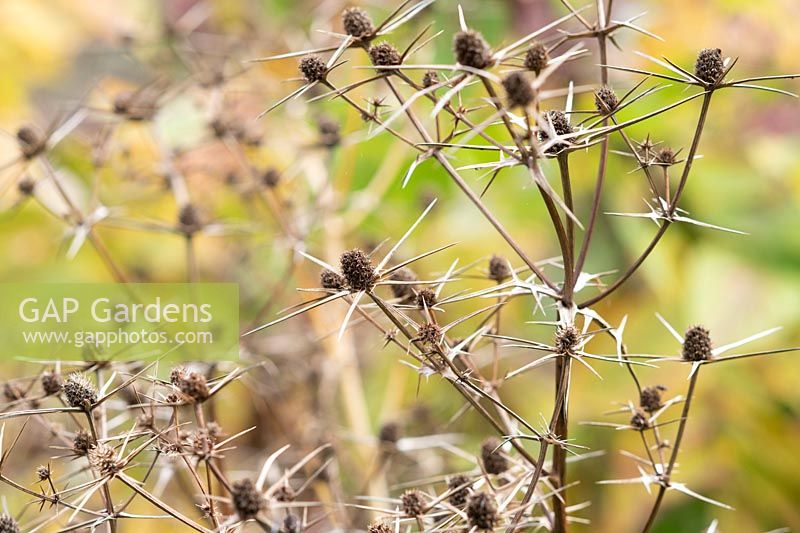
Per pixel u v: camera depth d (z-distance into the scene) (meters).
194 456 0.90
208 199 1.31
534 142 0.86
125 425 1.04
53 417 1.05
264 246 1.29
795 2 1.29
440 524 0.90
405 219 1.34
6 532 0.90
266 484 1.07
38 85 1.52
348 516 1.05
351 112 1.31
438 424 1.15
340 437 1.10
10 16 1.50
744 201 1.26
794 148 1.28
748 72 1.30
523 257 0.89
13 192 1.29
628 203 1.28
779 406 1.17
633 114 1.25
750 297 1.20
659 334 1.22
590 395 1.22
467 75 0.86
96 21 1.55
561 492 0.92
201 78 1.23
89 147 1.21
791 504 1.15
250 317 1.30
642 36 1.33
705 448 1.16
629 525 1.15
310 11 1.45
